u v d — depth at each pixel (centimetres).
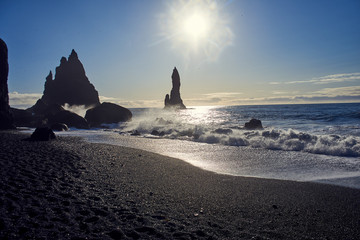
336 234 477
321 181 837
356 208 604
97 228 442
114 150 1373
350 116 3356
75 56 11356
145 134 2403
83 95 10806
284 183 817
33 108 7050
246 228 491
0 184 646
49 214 486
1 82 2755
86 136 2211
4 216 459
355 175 897
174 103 17925
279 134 1720
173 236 431
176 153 1390
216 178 877
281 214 569
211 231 466
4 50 2792
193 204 619
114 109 3825
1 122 2712
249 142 1616
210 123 3747
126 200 611
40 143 1534
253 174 938
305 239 454
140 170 956
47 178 737
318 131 2114
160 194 684
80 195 614
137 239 413
